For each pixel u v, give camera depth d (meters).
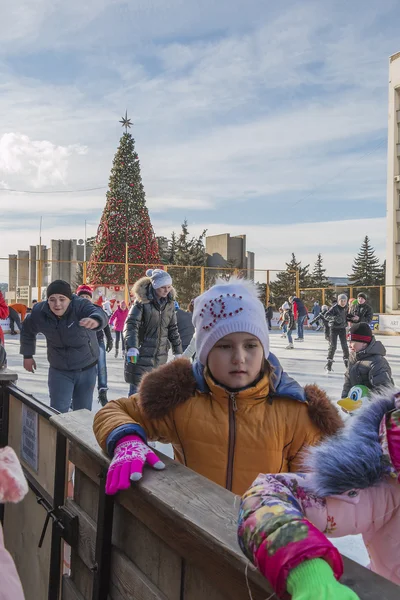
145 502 1.20
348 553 2.28
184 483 1.17
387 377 4.36
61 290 3.86
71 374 4.11
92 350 4.14
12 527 2.65
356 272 57.09
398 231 23.39
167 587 1.14
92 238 44.22
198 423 1.50
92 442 1.52
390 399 1.00
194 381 1.55
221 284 1.59
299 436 1.49
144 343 4.57
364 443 0.97
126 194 25.98
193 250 36.12
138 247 25.83
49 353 4.11
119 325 11.50
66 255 43.91
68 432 1.67
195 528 0.96
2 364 3.47
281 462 1.49
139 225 25.98
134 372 4.56
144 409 1.53
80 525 1.63
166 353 4.70
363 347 4.45
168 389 1.52
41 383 7.41
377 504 0.97
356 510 0.96
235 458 1.48
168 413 1.54
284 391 1.50
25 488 1.18
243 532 0.78
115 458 1.26
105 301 18.42
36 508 2.28
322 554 0.68
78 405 4.24
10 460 1.20
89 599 1.54
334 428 1.46
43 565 2.16
